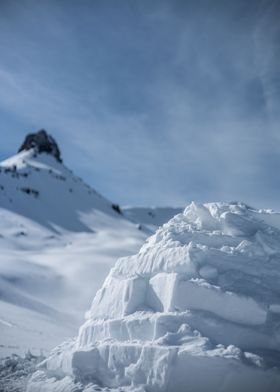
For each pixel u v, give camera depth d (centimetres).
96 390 883
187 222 1225
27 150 18112
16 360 1286
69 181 16425
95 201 16025
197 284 949
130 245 10588
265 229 1161
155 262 1070
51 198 13938
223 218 1171
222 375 800
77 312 4794
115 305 1073
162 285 993
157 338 900
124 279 1097
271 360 848
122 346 909
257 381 804
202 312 924
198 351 821
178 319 912
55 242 9744
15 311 3328
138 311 999
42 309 4303
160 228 1242
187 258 1007
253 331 907
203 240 1108
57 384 959
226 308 930
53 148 18938
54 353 1160
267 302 955
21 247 8644
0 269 5591
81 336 1102
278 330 921
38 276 5812
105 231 12594
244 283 988
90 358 954
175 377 812
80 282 6006
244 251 1059
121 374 898
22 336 2066
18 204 11956
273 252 1078
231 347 838
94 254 8462
